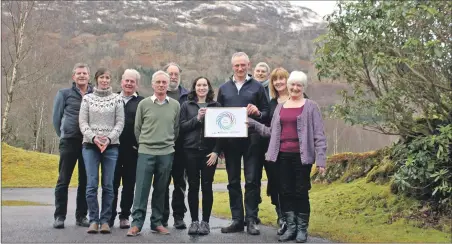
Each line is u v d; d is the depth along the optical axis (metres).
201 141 5.66
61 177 5.85
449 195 5.74
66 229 5.79
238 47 107.44
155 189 5.58
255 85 5.89
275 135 5.29
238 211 5.75
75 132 5.81
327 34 6.26
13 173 16.77
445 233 5.32
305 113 5.18
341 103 6.61
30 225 6.11
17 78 22.69
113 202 6.09
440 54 5.38
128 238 5.26
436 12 5.32
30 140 34.88
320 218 6.36
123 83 6.02
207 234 5.57
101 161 5.67
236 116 5.60
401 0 5.64
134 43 107.50
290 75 5.38
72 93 5.92
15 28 21.20
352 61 5.99
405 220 5.77
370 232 5.53
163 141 5.48
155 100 5.57
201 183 5.70
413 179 5.89
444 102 6.16
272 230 5.92
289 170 5.25
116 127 5.61
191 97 5.89
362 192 7.01
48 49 27.39
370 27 5.64
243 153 5.75
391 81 6.04
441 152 5.57
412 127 6.30
